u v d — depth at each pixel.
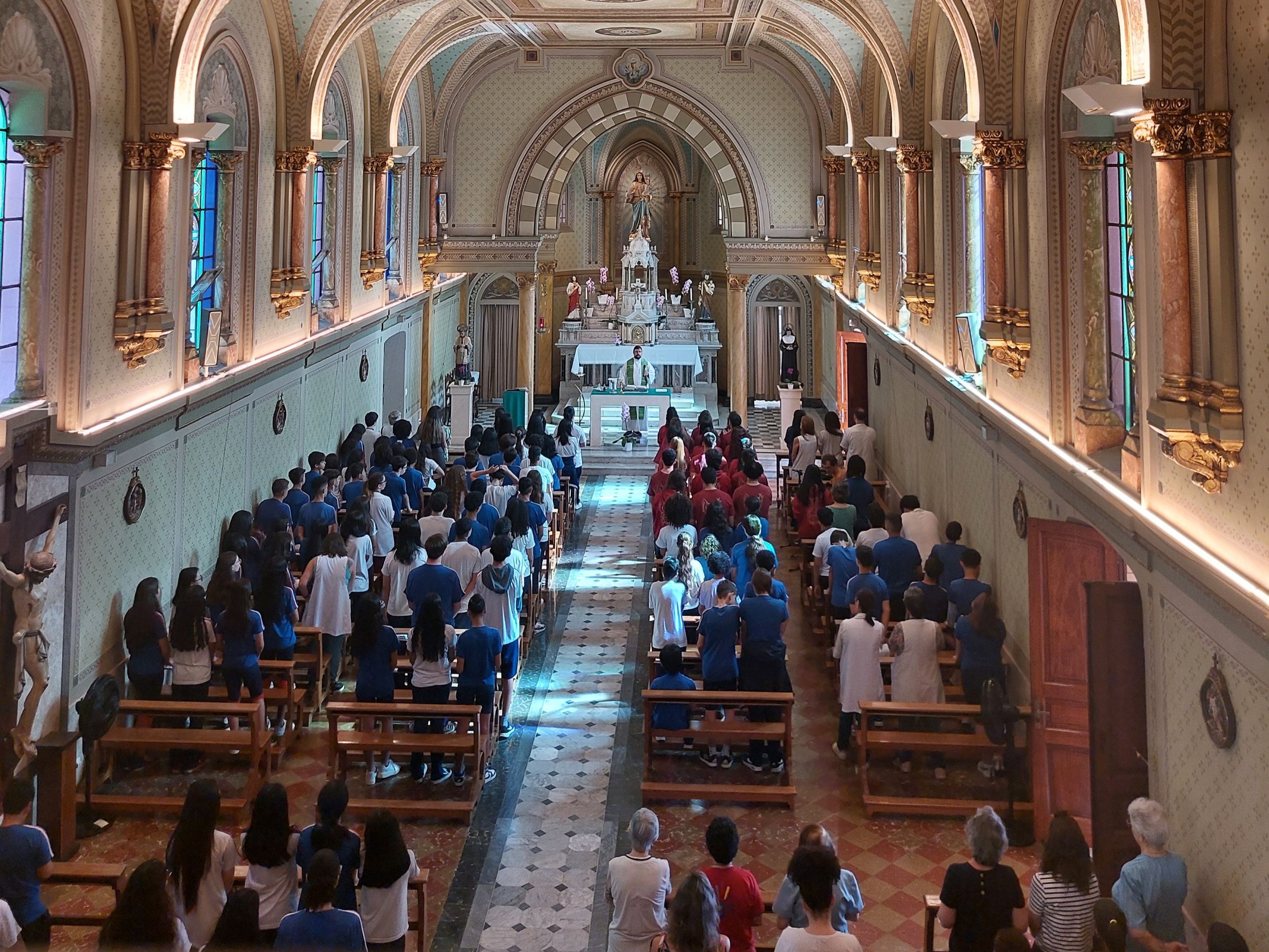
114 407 10.28
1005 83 10.62
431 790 9.69
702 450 18.11
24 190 9.26
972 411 12.37
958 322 13.16
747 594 10.73
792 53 23.42
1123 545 7.93
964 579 10.72
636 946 6.24
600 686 12.28
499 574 10.79
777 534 18.70
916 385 16.06
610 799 9.70
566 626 14.14
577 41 23.77
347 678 12.20
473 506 12.95
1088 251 9.20
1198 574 6.35
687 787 9.62
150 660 9.80
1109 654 7.61
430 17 19.11
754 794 9.52
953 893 6.13
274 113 14.76
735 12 19.94
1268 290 5.85
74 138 9.45
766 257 25.09
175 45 10.52
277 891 6.60
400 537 11.70
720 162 24.86
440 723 9.91
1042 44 9.87
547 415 27.78
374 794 9.59
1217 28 6.30
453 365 28.17
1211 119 6.29
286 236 15.16
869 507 13.27
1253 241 6.04
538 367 29.92
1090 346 9.18
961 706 9.41
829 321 25.92
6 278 9.11
